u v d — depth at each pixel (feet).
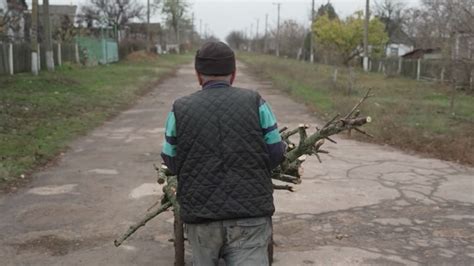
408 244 17.80
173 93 73.10
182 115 9.59
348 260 16.43
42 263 16.26
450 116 47.06
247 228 9.39
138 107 57.00
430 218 20.44
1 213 20.79
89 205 21.88
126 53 156.25
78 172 27.50
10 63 76.54
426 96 68.95
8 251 17.13
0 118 41.78
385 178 26.63
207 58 9.71
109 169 28.25
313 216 20.52
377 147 35.19
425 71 103.50
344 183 25.50
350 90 68.90
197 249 9.78
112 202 22.29
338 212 21.02
